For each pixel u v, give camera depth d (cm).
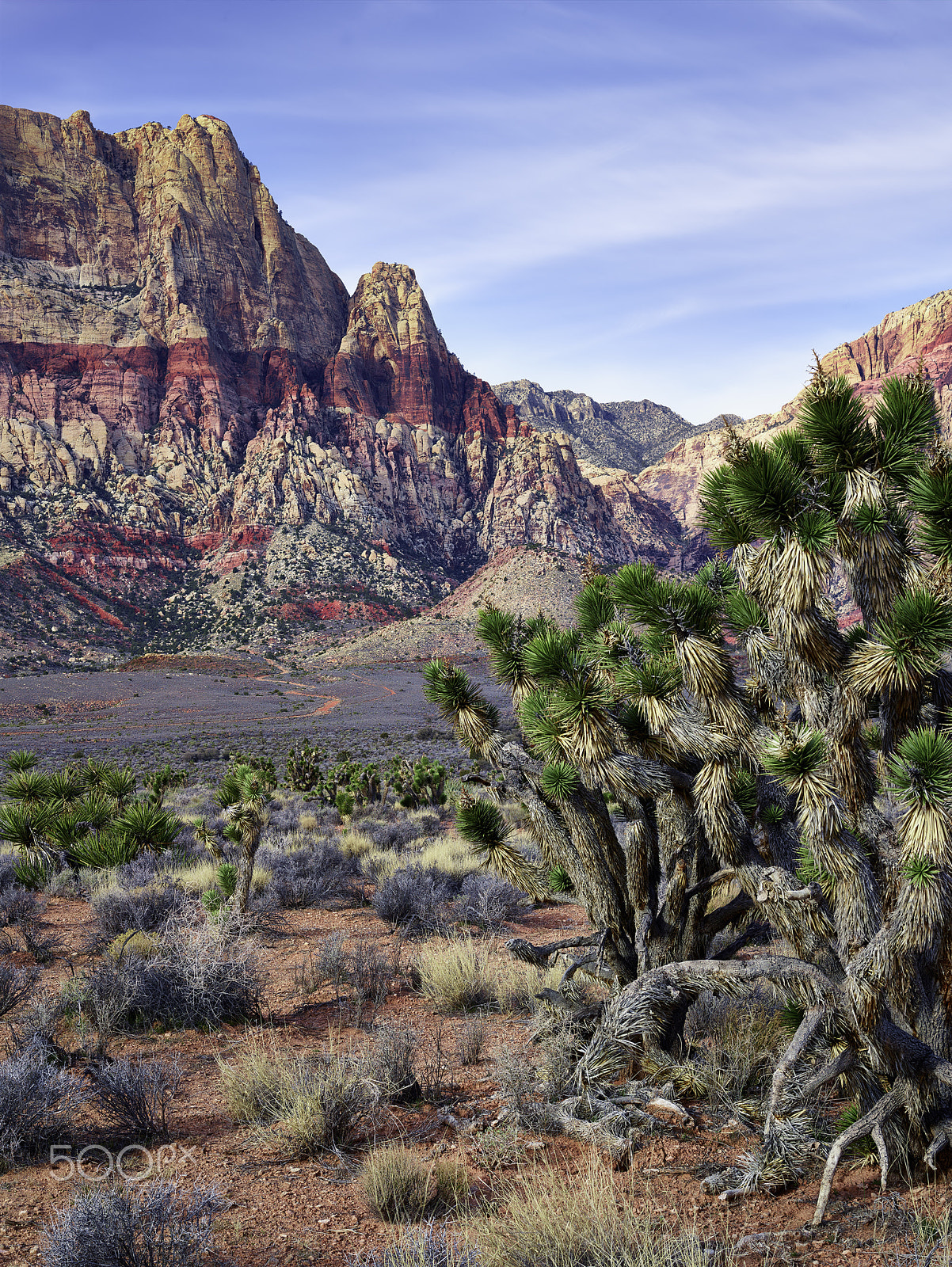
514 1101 495
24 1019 638
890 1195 385
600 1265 312
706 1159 436
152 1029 680
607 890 546
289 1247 357
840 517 437
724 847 456
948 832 365
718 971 457
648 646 481
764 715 464
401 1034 580
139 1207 339
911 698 432
